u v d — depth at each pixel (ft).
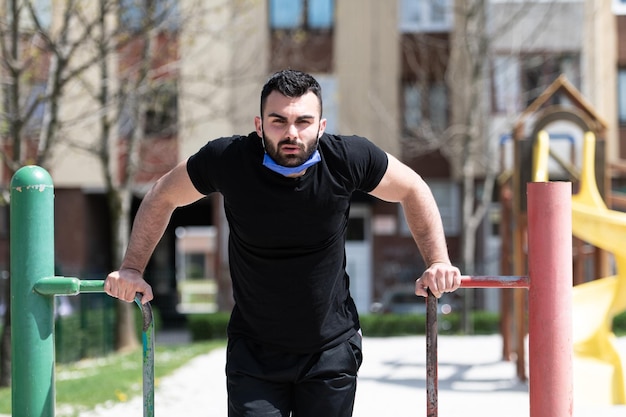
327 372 13.74
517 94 84.69
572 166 44.16
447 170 89.15
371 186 13.61
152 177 84.28
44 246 14.28
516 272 38.14
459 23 85.35
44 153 42.93
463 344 58.34
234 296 14.12
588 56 84.43
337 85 88.22
